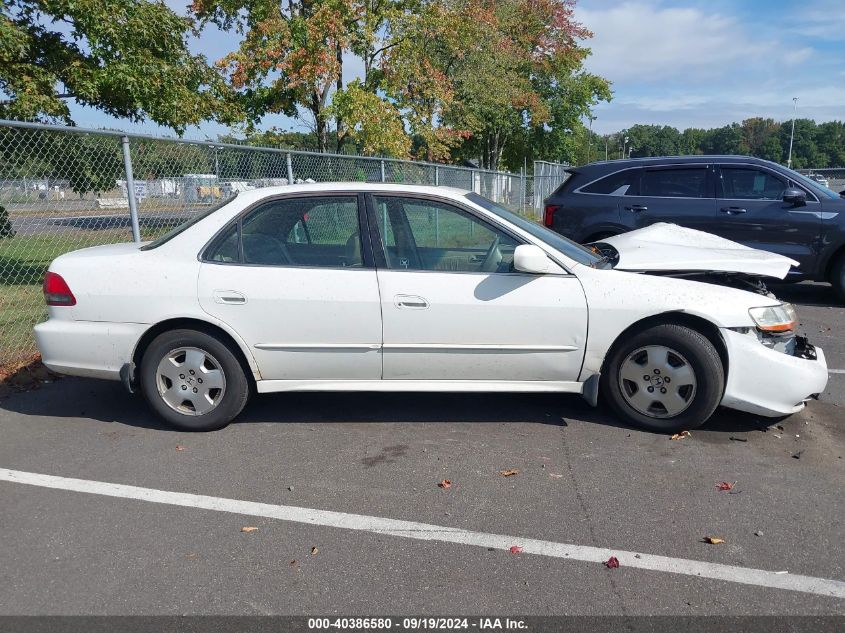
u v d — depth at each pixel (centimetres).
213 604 264
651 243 517
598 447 413
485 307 415
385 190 435
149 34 1103
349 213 430
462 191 467
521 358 424
